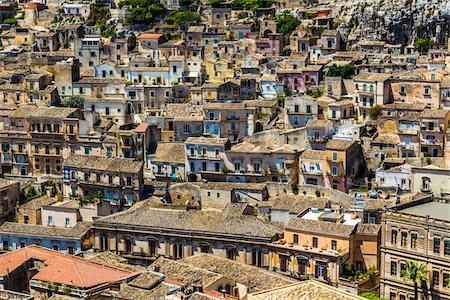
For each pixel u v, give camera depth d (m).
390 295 181.25
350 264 191.12
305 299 136.12
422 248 175.50
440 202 193.75
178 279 169.38
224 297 158.25
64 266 175.38
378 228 191.25
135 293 157.62
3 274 179.25
